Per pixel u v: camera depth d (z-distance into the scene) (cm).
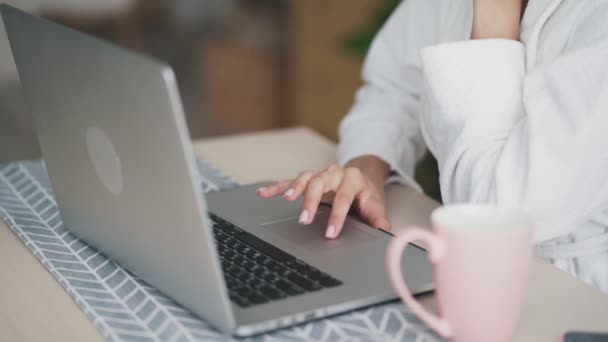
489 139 111
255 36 471
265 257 94
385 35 154
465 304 72
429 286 87
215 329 81
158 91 70
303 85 423
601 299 89
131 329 81
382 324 82
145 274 90
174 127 70
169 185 75
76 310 87
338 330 81
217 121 427
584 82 102
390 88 151
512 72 113
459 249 71
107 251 98
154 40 480
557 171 103
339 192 106
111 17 452
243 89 446
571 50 107
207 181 129
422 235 72
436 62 115
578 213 105
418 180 229
